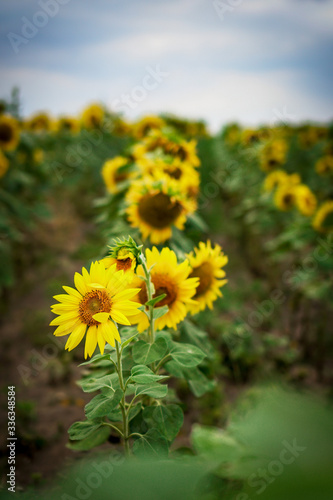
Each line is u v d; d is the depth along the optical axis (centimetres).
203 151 991
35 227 779
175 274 191
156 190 255
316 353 461
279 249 512
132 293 149
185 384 386
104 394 154
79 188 1031
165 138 350
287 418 40
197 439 60
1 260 538
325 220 448
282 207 577
